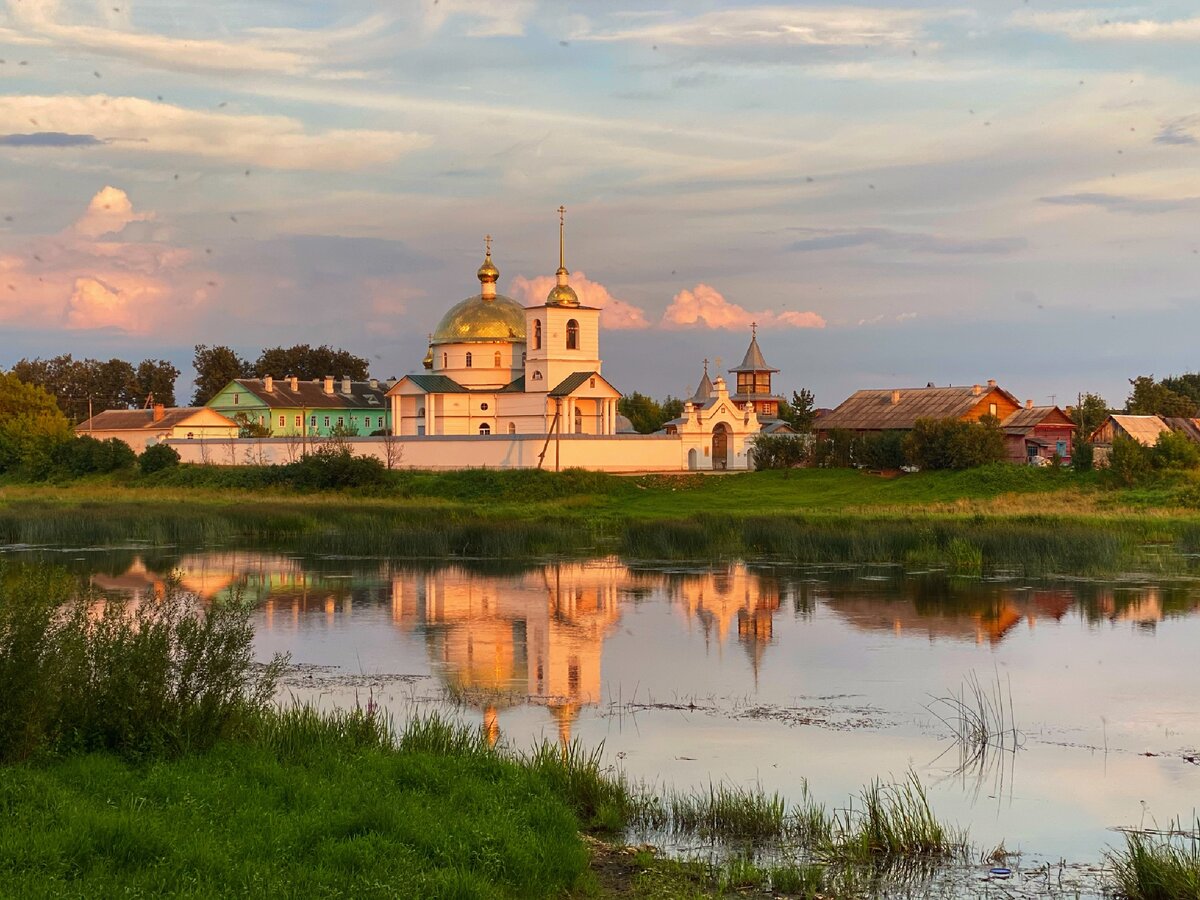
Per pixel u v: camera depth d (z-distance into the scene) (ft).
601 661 128.47
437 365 427.74
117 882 51.06
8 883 49.29
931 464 331.16
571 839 64.39
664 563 213.25
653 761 89.71
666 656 131.23
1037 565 200.03
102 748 71.56
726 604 165.99
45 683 70.28
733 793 80.43
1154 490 290.56
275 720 80.94
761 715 104.58
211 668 77.05
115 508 284.82
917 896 63.52
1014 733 98.99
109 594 171.01
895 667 125.29
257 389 531.91
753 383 529.86
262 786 66.85
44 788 61.93
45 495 357.41
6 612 71.72
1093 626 147.43
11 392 472.85
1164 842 71.77
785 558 216.95
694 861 66.90
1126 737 98.12
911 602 166.09
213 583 186.50
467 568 206.90
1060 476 311.68
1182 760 91.30
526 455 353.51
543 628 148.15
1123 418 374.84
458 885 54.24
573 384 392.27
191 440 424.87
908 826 71.41
